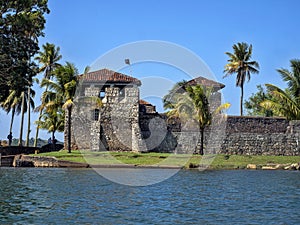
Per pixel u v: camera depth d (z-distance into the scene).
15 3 33.66
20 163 36.38
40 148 47.81
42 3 36.31
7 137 54.25
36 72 36.81
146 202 15.98
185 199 16.86
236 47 62.28
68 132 41.75
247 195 18.23
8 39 34.56
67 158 37.06
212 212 13.98
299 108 37.78
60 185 21.20
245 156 42.06
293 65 37.94
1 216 12.95
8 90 36.88
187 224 12.09
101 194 18.08
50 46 62.31
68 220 12.48
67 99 41.75
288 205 15.48
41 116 59.59
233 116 44.28
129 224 12.01
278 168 36.34
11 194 17.78
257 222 12.45
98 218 12.81
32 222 12.16
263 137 44.47
